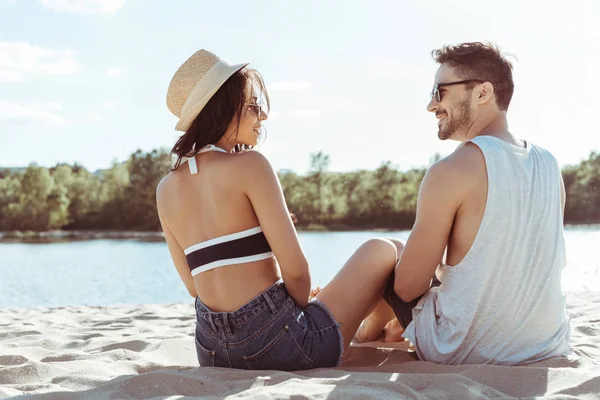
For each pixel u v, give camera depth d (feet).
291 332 7.27
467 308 7.26
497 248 7.13
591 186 136.15
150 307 18.37
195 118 7.36
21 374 7.53
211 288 7.24
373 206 168.66
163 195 7.58
